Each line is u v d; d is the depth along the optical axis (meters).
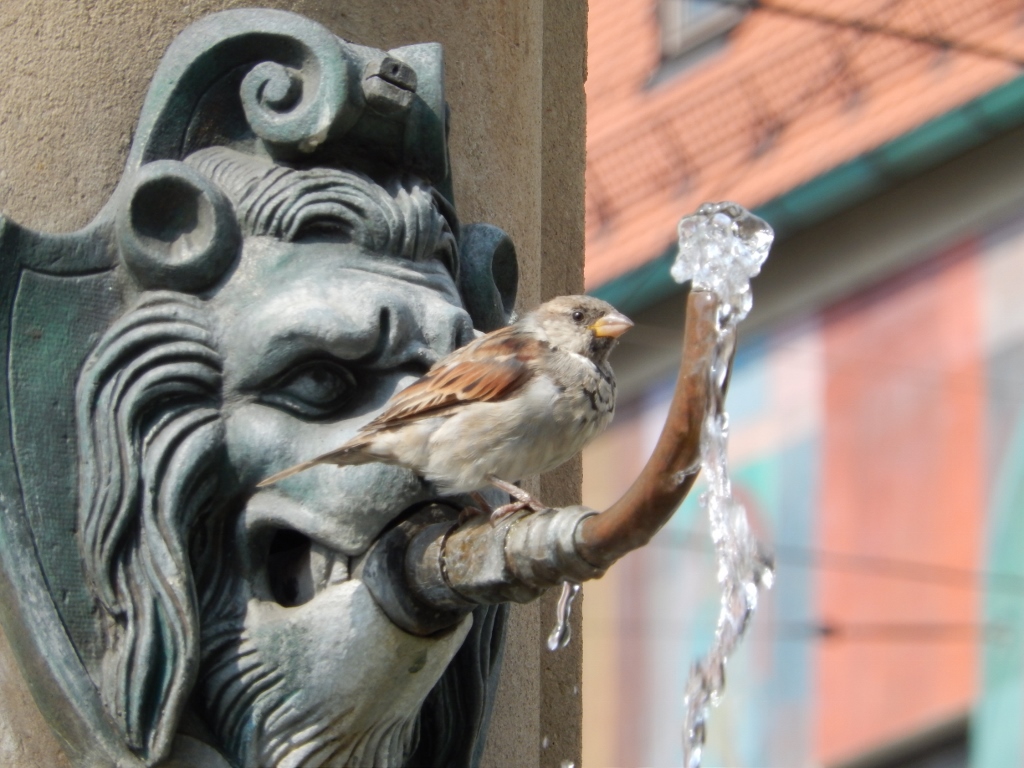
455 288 12.52
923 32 47.69
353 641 11.43
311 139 12.10
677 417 10.24
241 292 11.81
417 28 13.84
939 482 46.25
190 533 11.52
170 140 12.25
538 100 15.25
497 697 13.50
